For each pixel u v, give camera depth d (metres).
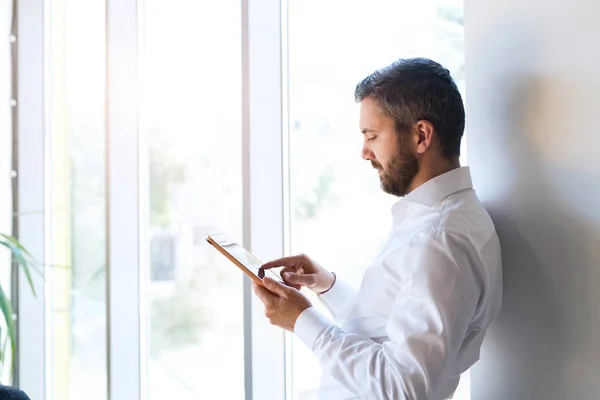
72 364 2.65
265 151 2.04
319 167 1.98
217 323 2.23
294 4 2.02
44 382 2.68
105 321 2.58
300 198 2.02
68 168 2.66
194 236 2.28
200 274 2.27
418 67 1.36
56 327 2.68
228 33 2.20
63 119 2.68
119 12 2.42
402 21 1.82
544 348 1.42
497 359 1.51
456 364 1.37
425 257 1.23
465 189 1.37
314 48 1.98
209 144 2.24
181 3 2.31
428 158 1.36
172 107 2.32
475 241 1.29
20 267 2.71
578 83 1.36
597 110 1.33
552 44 1.40
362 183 1.91
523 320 1.46
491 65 1.51
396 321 1.22
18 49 2.72
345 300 1.66
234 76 2.19
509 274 1.48
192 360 2.29
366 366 1.22
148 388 2.38
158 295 2.36
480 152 1.54
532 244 1.44
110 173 2.43
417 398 1.15
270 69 2.03
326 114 1.97
